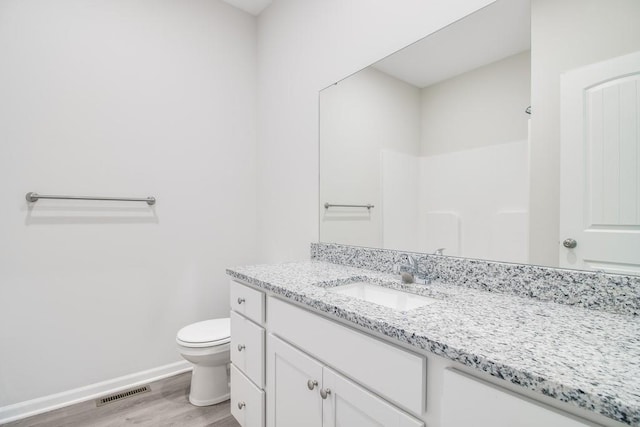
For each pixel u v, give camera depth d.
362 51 1.62
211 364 1.75
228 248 2.35
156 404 1.75
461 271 1.20
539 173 1.01
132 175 1.95
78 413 1.66
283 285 1.20
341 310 0.89
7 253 1.60
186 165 2.16
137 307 1.97
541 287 0.99
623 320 0.79
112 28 1.89
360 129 1.63
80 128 1.79
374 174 1.56
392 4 1.48
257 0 2.31
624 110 0.84
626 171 0.84
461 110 1.22
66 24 1.75
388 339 0.80
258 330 1.32
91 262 1.82
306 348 1.06
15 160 1.61
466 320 0.79
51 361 1.71
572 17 0.94
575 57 0.93
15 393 1.62
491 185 1.13
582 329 0.73
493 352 0.60
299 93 2.05
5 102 1.59
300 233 2.05
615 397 0.45
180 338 1.69
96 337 1.84
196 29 2.21
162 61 2.07
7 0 1.60
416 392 0.72
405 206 1.42
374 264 1.54
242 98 2.43
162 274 2.06
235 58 2.39
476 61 1.18
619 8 0.85
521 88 1.05
